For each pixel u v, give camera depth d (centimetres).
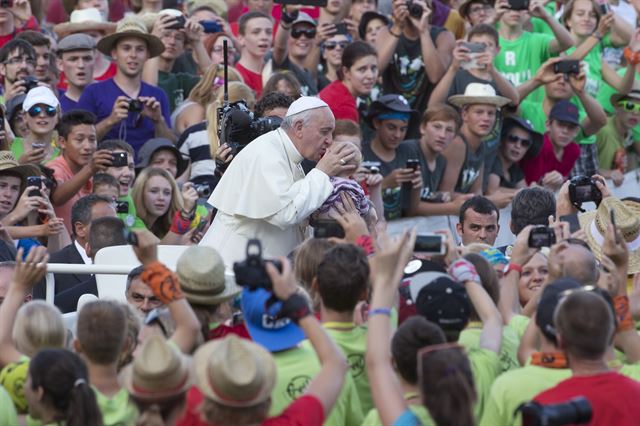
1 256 2633
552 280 1961
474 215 2791
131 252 2581
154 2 4000
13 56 3369
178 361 1484
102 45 3459
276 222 2381
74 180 3042
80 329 1605
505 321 2012
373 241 1953
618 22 4347
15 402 1670
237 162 2438
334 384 1549
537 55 3997
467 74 3728
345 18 4028
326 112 2422
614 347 1936
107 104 3422
